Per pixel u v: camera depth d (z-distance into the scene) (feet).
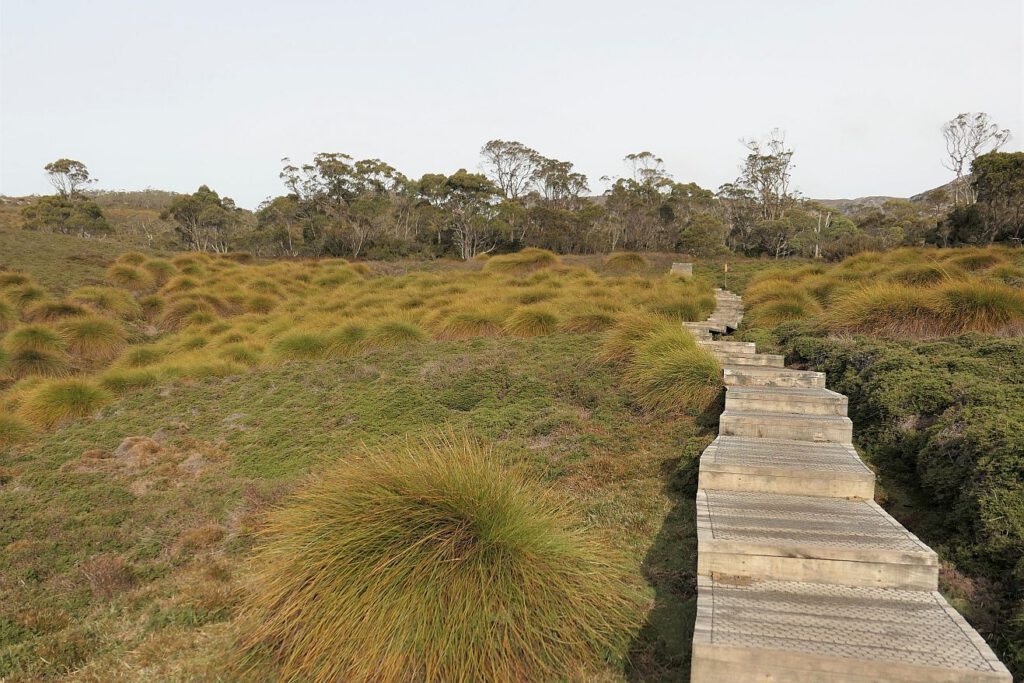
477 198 157.69
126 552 17.26
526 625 10.34
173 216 175.94
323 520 11.82
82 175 217.56
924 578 9.80
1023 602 10.51
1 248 80.64
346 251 153.58
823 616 8.95
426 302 52.29
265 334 49.42
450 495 11.82
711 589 9.87
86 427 29.68
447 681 9.84
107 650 12.28
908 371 19.36
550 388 26.00
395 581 10.50
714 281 68.39
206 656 11.69
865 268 50.34
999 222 95.04
